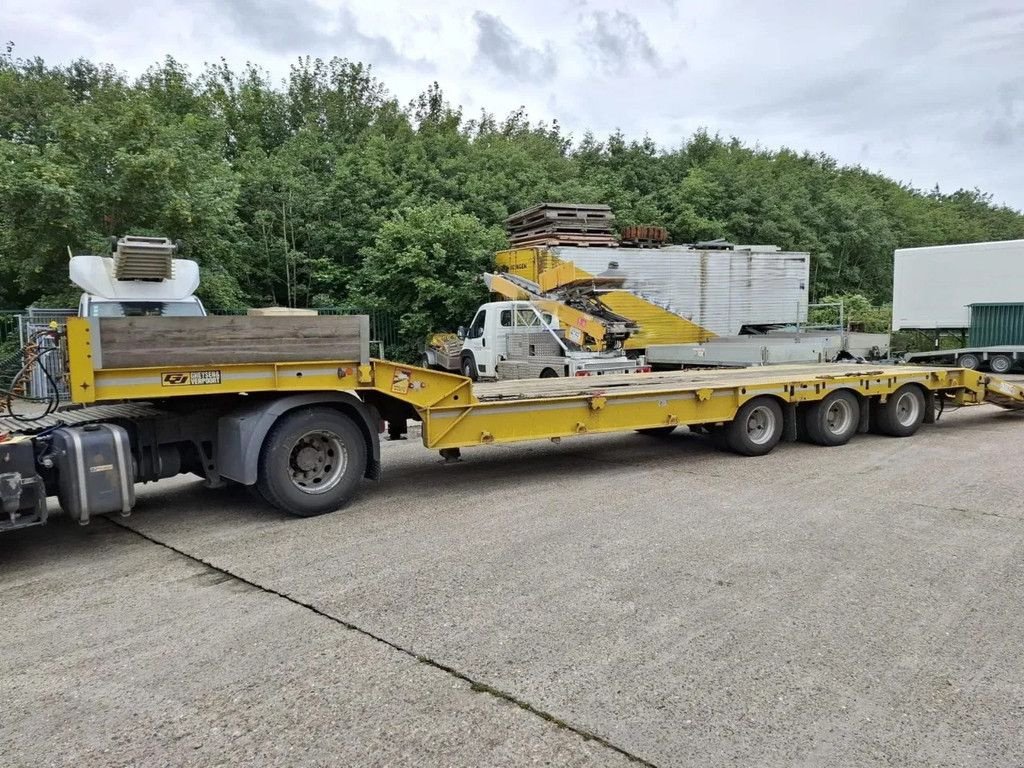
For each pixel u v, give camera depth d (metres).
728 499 6.92
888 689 3.40
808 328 22.59
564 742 3.00
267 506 6.82
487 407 7.22
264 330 5.99
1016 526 5.99
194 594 4.65
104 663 3.74
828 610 4.30
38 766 2.88
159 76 28.83
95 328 5.32
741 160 39.56
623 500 6.90
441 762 2.87
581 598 4.50
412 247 20.50
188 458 6.43
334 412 6.47
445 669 3.62
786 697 3.33
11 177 15.27
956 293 23.86
